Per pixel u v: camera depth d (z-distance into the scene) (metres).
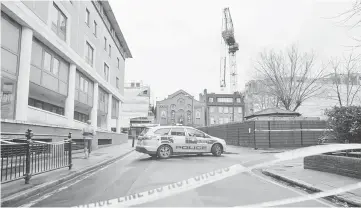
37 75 13.30
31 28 11.98
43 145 7.80
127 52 36.59
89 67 20.55
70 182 7.55
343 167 8.03
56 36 14.52
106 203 5.28
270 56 29.89
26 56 11.66
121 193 6.09
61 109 20.45
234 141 24.47
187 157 14.10
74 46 17.69
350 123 8.91
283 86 29.36
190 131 14.22
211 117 66.19
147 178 7.91
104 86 25.33
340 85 32.66
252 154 15.93
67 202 5.41
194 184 7.03
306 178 7.54
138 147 13.60
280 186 6.95
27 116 11.79
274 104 33.28
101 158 13.42
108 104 28.69
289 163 11.58
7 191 5.84
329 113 9.88
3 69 10.45
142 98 64.81
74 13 17.70
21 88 11.42
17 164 6.94
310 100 41.50
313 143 20.86
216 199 5.50
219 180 7.64
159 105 67.56
